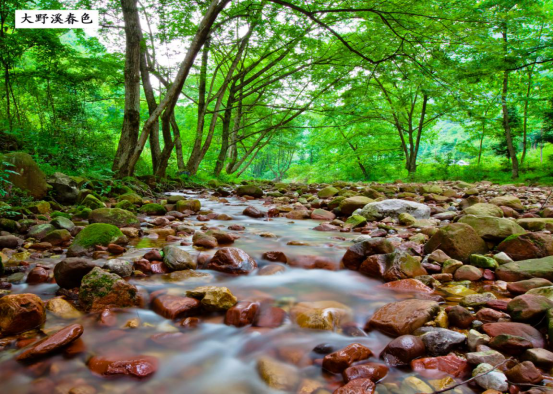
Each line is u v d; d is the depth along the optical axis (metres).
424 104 23.58
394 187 10.44
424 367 1.62
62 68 10.85
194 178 13.62
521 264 2.81
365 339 1.94
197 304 2.26
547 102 19.44
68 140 9.72
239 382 1.59
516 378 1.45
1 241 3.44
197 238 3.87
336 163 30.98
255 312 2.18
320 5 10.03
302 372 1.64
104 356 1.72
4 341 1.80
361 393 1.40
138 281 2.72
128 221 4.63
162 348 1.83
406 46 8.62
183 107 22.09
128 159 8.85
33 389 1.49
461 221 3.81
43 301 2.28
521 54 13.78
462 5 8.19
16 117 9.89
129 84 8.79
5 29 9.03
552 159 20.58
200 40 8.33
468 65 11.73
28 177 5.41
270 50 16.91
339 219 6.02
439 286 2.74
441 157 24.75
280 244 4.05
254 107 20.98
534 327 1.88
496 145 24.31
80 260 2.57
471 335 1.81
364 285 2.77
